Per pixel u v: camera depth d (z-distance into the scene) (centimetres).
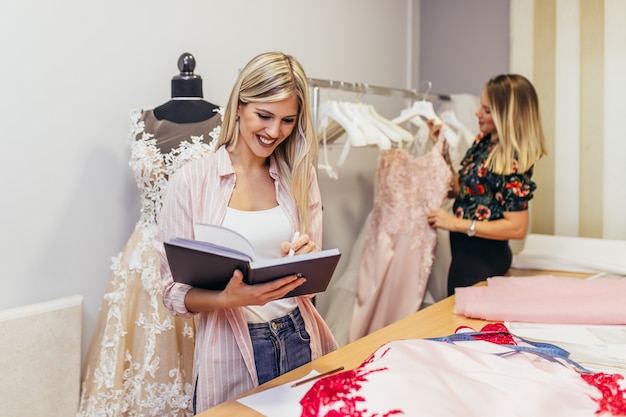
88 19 188
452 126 283
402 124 279
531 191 220
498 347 123
